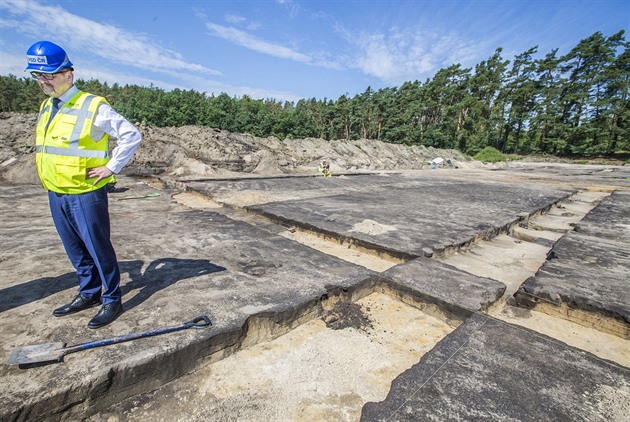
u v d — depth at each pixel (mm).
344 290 3240
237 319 2459
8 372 1803
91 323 2227
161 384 2053
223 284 3070
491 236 5703
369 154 26094
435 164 26094
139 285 2939
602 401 1862
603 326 2881
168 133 18188
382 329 2855
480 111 44344
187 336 2209
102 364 1891
